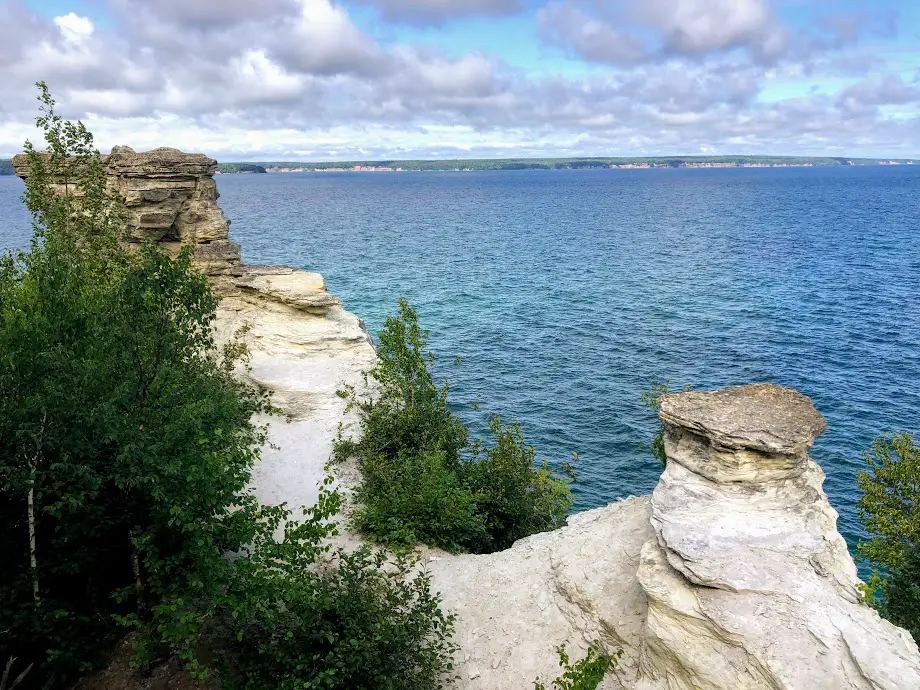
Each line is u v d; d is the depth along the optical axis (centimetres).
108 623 1448
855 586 1268
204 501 1319
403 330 2902
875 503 2233
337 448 2659
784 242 12656
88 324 1500
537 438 4453
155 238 3359
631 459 4191
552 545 1798
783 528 1319
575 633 1511
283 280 3778
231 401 1891
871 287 8388
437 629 1623
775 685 1093
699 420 1413
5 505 1416
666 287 8769
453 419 2920
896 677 1045
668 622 1245
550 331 6819
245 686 1301
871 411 4731
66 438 1348
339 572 1566
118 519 1433
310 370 3322
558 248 12569
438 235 14775
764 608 1173
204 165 3462
